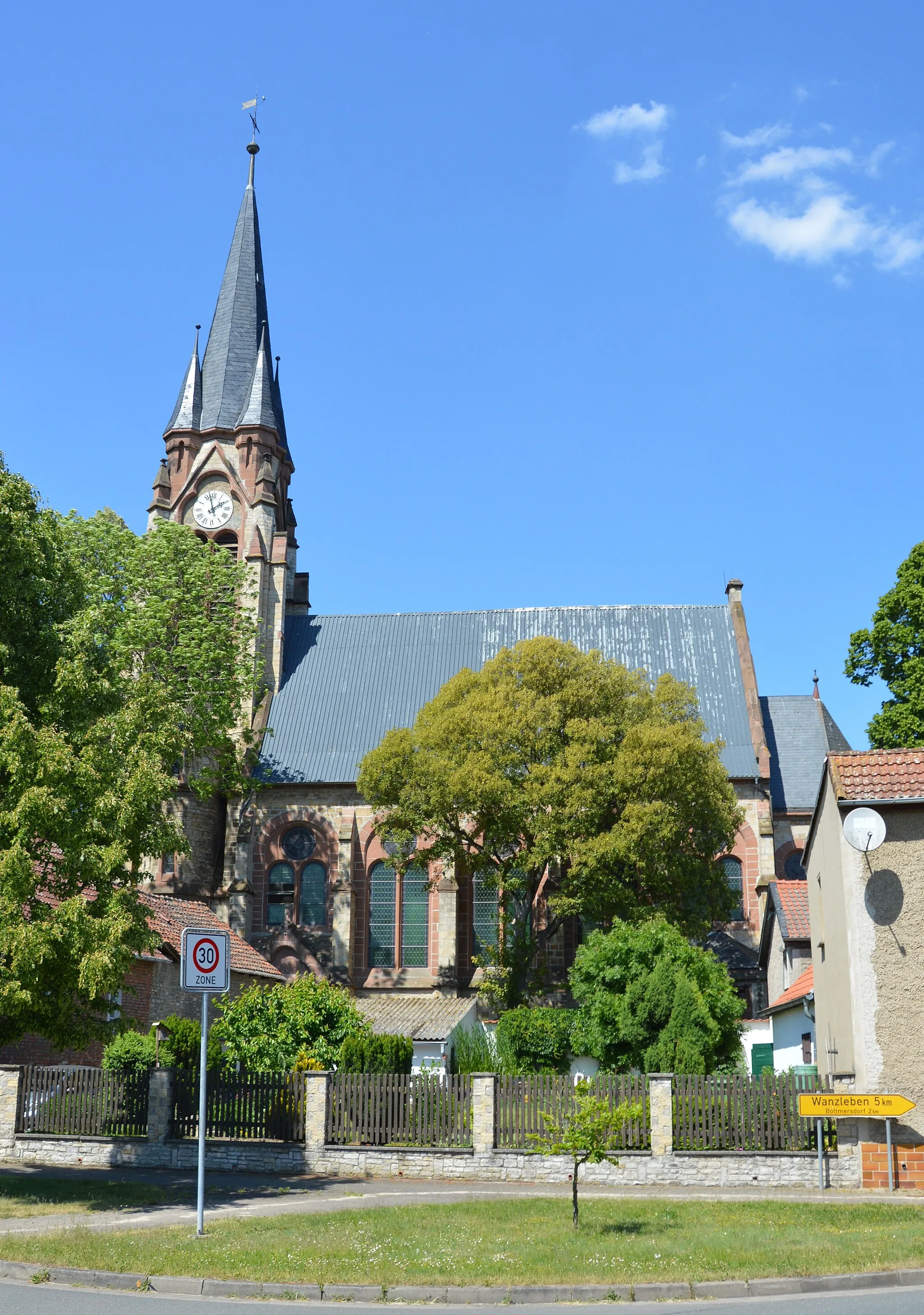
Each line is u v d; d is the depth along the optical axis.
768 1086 26.95
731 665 64.31
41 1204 22.48
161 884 60.28
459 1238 18.38
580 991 39.44
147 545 59.00
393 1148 27.69
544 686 50.44
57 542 28.89
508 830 49.47
